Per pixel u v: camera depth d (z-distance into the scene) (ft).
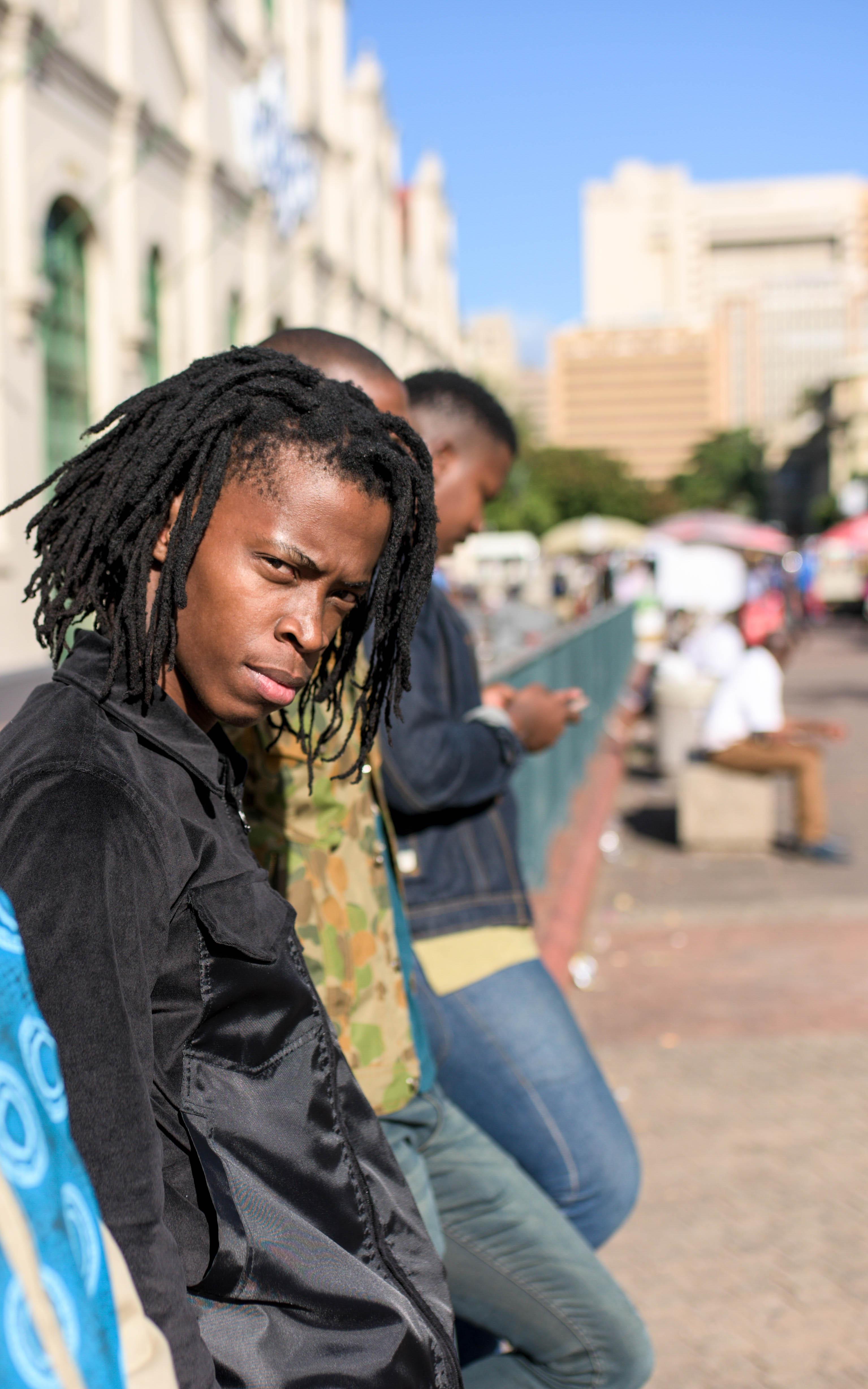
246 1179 3.60
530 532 250.98
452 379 7.87
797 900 23.58
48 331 47.83
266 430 3.67
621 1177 7.05
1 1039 2.55
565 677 25.22
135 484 3.75
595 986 19.02
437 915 7.02
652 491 351.25
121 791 3.34
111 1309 2.63
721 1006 18.02
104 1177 2.92
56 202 48.44
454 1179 6.17
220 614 3.74
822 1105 14.64
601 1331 6.34
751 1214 12.19
